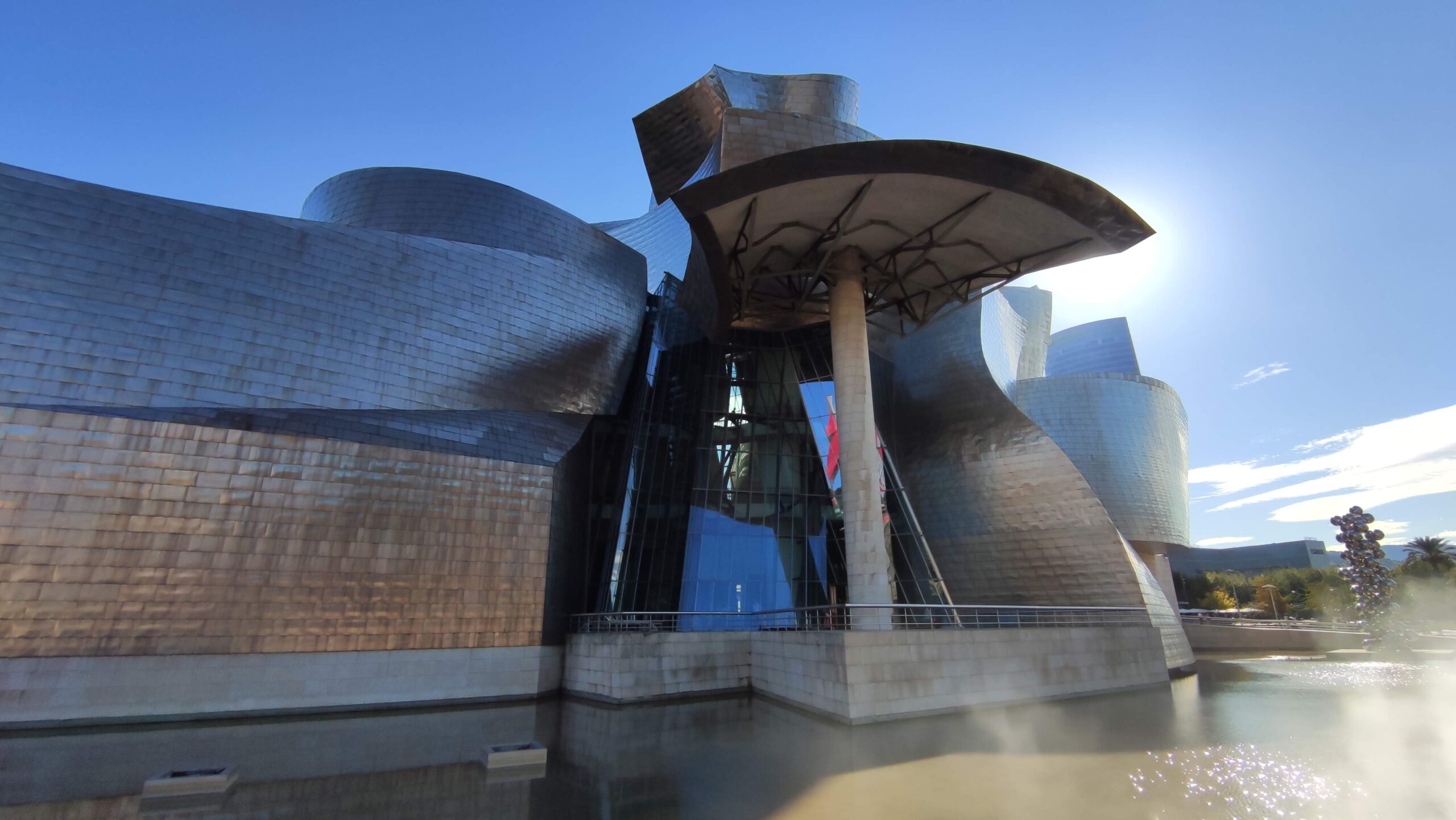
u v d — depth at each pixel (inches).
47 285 652.7
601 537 1007.0
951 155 626.2
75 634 573.0
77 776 393.1
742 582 885.2
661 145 1254.3
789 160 627.5
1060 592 969.5
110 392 651.5
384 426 769.6
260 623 632.4
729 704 637.9
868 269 844.6
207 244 743.1
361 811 317.4
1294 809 297.4
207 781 351.9
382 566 692.1
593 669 724.7
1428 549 2455.7
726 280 766.5
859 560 719.1
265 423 687.1
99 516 597.0
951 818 290.8
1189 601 3272.6
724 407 1026.7
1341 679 844.6
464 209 1214.3
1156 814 291.9
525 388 951.6
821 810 303.9
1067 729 491.8
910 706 547.8
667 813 305.3
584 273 1095.6
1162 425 1768.0
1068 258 782.5
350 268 828.0
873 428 773.9
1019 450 1043.3
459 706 676.7
